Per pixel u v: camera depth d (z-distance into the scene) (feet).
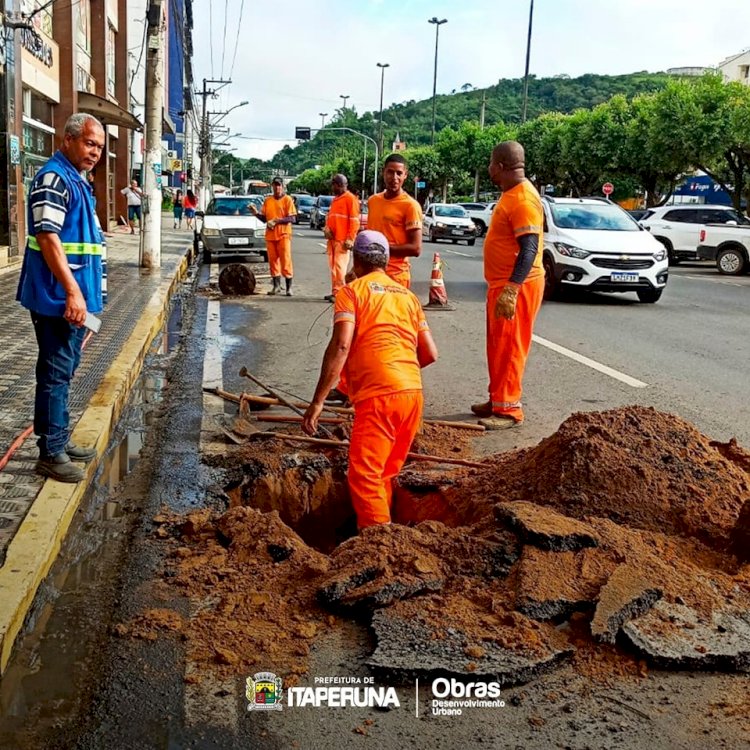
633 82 395.14
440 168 210.18
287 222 50.21
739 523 13.96
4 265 51.26
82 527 15.17
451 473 18.06
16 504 14.51
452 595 12.28
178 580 13.07
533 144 157.28
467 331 38.60
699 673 11.05
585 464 15.16
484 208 139.85
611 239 51.34
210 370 28.71
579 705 10.36
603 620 11.48
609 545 13.09
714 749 9.61
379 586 12.00
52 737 9.61
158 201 55.06
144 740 9.59
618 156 125.90
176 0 140.26
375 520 15.47
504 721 10.05
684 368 30.78
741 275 82.12
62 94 72.95
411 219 26.32
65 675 10.73
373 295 15.84
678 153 105.91
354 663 11.02
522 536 13.19
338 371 15.48
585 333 38.78
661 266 50.96
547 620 11.82
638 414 16.53
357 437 15.60
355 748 9.55
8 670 10.79
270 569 13.32
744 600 12.43
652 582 12.26
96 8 89.04
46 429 15.58
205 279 60.13
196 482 17.61
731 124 97.60
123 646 11.29
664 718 10.14
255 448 19.49
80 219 15.16
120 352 27.53
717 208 90.58
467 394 26.11
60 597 12.62
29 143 64.95
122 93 104.99
